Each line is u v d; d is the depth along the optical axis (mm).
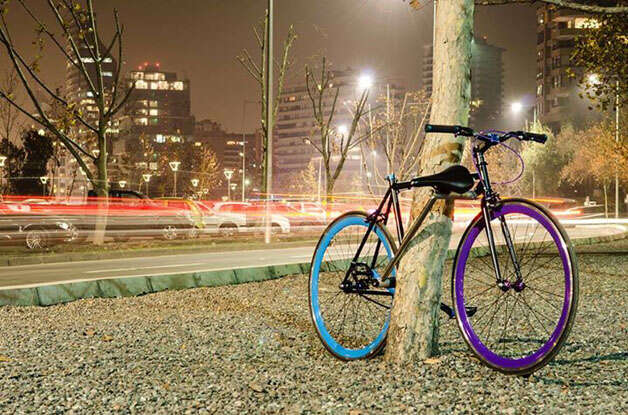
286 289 9664
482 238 4465
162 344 5672
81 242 25703
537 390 3875
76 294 8969
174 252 22156
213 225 30391
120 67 23000
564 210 68750
